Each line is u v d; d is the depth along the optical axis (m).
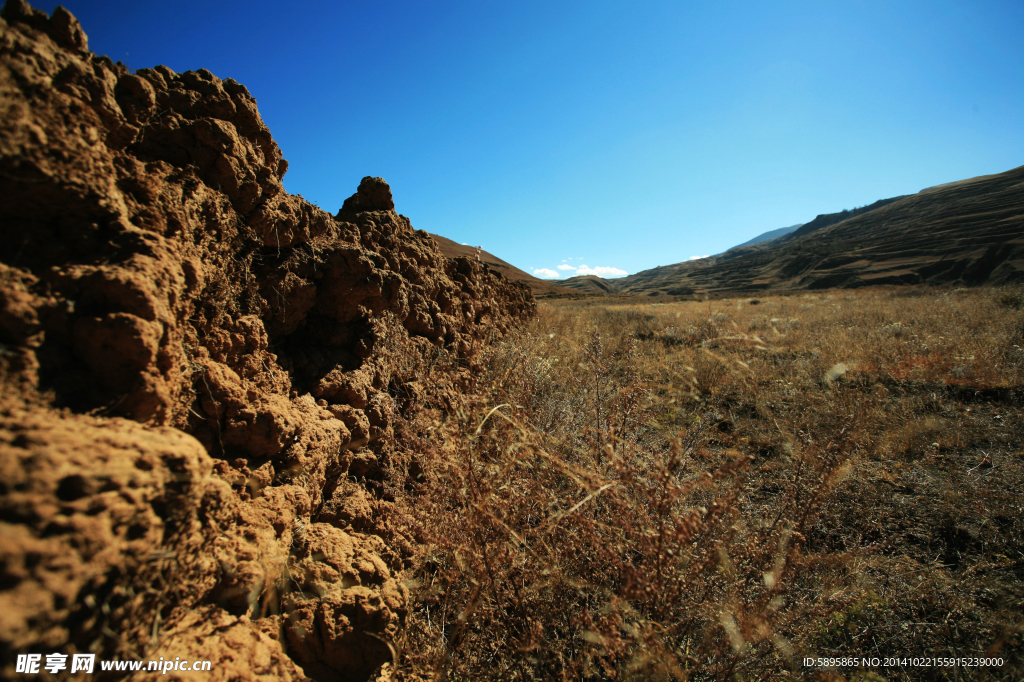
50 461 0.97
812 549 2.64
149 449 1.16
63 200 1.31
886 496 3.10
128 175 1.58
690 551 1.73
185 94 2.10
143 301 1.32
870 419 3.75
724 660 1.65
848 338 7.03
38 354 1.15
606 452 2.12
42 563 0.89
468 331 5.40
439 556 2.28
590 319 9.37
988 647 1.98
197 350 1.80
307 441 2.12
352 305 2.83
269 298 2.37
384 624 1.81
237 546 1.55
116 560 1.02
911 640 2.03
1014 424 4.04
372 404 2.90
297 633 1.62
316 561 1.84
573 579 1.85
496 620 1.81
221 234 2.01
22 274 1.20
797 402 4.73
